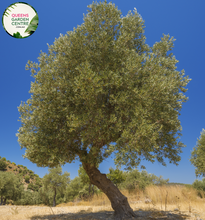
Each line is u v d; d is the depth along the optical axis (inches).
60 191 1724.9
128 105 279.1
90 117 263.3
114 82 271.1
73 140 326.0
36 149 301.7
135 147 241.1
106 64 305.4
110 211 414.0
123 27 346.3
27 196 2075.5
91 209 466.3
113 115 261.0
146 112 257.6
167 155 365.1
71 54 319.6
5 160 4904.0
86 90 265.1
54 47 333.1
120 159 245.0
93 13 343.0
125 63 298.0
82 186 1689.2
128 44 348.2
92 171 358.0
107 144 296.2
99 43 307.1
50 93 305.4
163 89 272.7
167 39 362.0
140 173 1016.9
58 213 433.1
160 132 345.4
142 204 501.7
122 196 331.6
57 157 293.9
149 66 296.5
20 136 359.9
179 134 362.9
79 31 339.3
